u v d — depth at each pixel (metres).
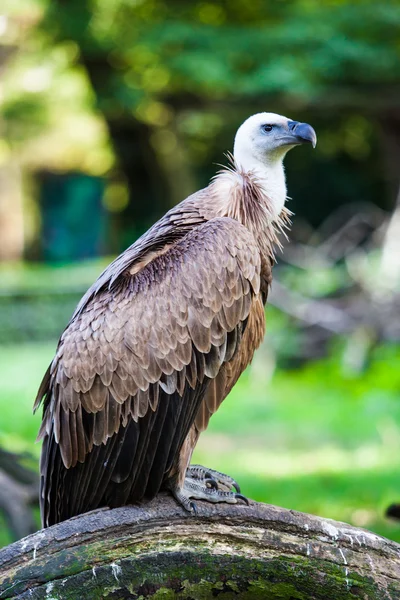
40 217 32.25
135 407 4.69
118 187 31.97
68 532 4.18
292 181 27.67
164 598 4.27
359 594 4.32
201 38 18.86
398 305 18.11
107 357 4.71
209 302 4.79
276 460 12.60
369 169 27.47
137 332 4.72
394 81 19.30
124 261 5.00
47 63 25.62
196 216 5.23
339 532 4.38
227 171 5.42
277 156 5.43
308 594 4.33
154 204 31.50
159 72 20.62
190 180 26.06
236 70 18.78
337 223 26.70
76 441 4.75
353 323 18.33
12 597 4.05
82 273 28.22
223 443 13.62
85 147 30.44
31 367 20.39
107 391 4.70
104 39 21.31
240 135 5.45
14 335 25.06
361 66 18.48
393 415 14.99
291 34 18.25
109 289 4.90
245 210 5.28
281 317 19.11
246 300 4.91
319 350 18.70
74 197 32.25
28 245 32.12
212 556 4.28
